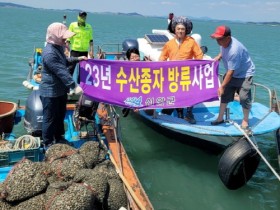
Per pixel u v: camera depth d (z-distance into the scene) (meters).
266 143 7.96
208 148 6.83
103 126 6.89
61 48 5.30
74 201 4.01
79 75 6.16
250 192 6.11
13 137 6.44
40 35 36.50
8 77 13.33
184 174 6.60
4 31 38.56
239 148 5.67
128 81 6.33
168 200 5.84
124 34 50.59
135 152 7.25
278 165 6.98
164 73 6.41
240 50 5.71
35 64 10.48
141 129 8.09
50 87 5.40
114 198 4.70
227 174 5.68
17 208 4.24
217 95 6.48
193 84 6.49
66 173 4.64
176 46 6.56
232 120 6.44
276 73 18.56
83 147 5.36
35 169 4.50
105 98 6.29
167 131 7.10
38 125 6.21
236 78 6.05
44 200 4.30
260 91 13.26
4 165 5.35
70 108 7.52
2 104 7.11
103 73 6.21
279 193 6.11
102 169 5.16
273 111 6.97
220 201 5.86
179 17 6.50
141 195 5.01
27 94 11.07
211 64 6.43
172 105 6.52
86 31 9.42
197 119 6.81
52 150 5.12
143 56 9.30
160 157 7.11
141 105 6.46
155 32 10.16
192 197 5.95
